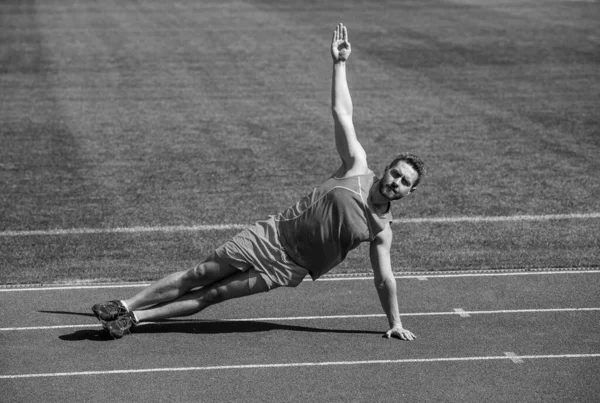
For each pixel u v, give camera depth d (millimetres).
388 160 20812
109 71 32094
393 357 10180
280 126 24125
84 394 9211
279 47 37281
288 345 10539
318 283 12867
